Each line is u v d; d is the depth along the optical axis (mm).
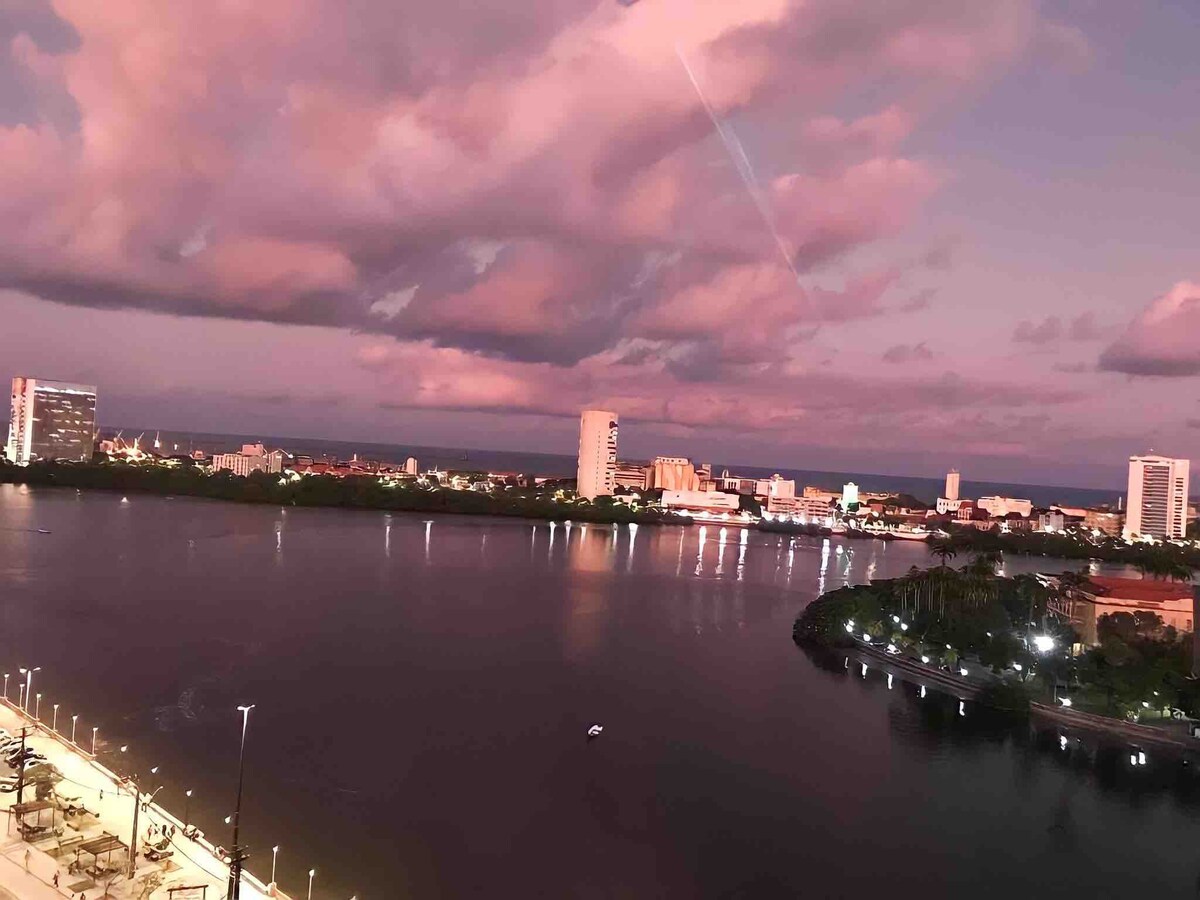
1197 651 152125
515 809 96875
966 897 84312
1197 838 100062
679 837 92938
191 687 133125
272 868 79188
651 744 121812
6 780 82812
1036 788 112625
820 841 94250
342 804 94875
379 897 76375
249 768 102875
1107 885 88250
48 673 135375
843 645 189625
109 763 101250
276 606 199250
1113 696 139000
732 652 184000
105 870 69062
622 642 187875
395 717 125750
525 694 142750
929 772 116688
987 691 149375
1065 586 186500
